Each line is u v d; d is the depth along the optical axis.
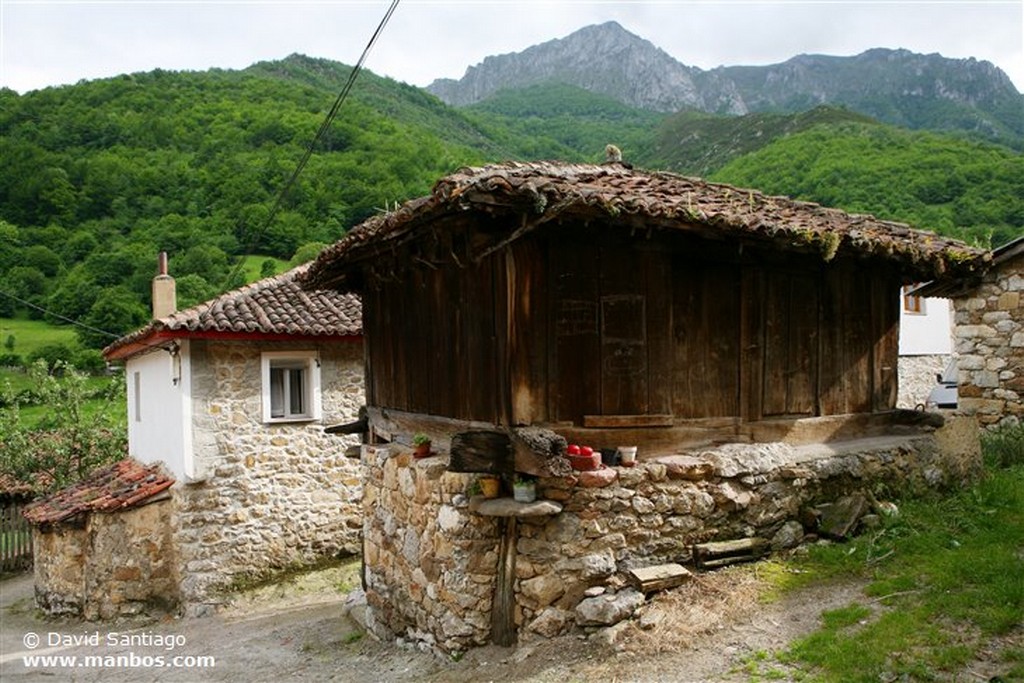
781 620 4.18
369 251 5.50
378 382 6.72
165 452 9.69
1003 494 5.85
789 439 5.56
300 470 9.55
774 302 5.54
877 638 3.76
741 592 4.51
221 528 9.02
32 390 18.30
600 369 4.77
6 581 12.61
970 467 6.27
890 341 6.31
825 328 5.84
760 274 5.45
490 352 4.71
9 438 14.16
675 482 4.77
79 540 9.26
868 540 5.06
